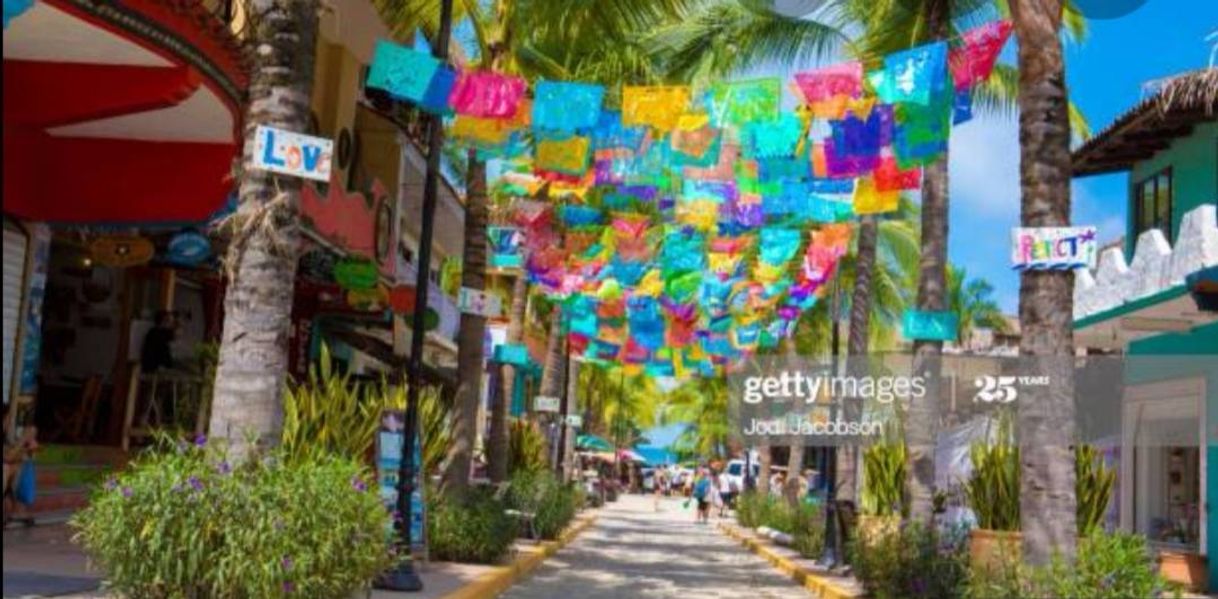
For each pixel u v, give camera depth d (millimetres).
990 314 48656
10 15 7402
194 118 12078
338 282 18188
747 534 30484
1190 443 18875
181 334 18531
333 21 17656
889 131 11914
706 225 18422
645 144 13891
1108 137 19844
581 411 58938
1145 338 20797
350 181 19203
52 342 16750
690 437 79500
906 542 13242
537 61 19891
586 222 20672
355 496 7879
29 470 12992
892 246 29625
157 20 9875
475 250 17156
